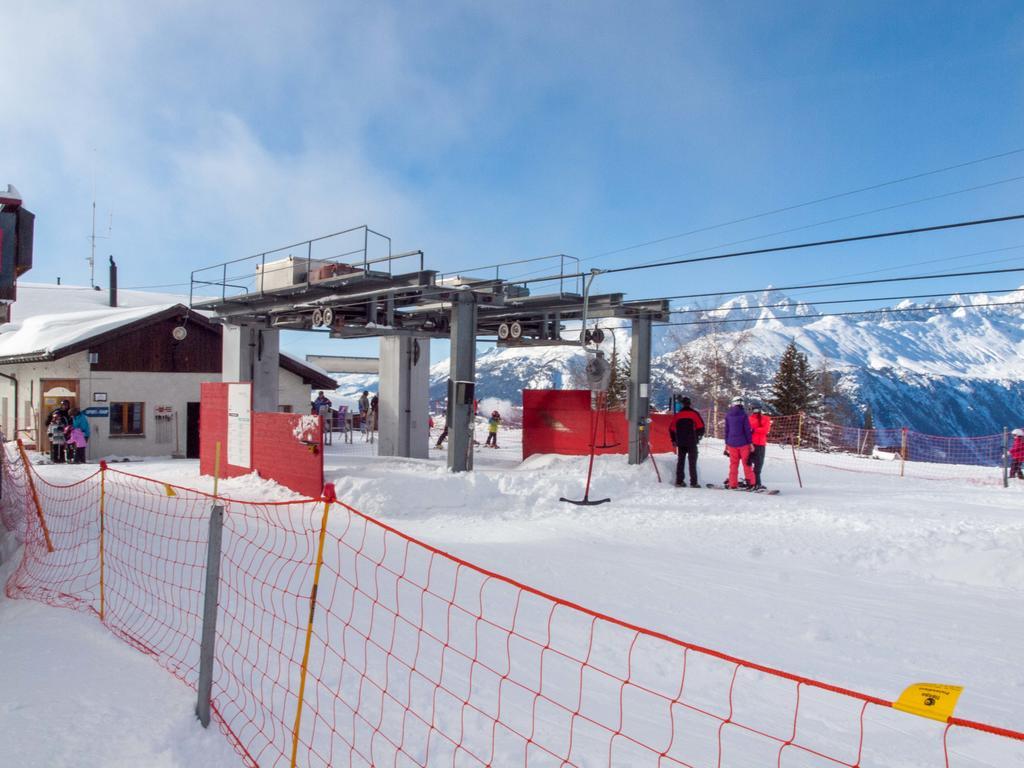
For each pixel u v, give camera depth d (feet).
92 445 73.26
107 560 25.00
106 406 74.08
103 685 14.48
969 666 16.67
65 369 73.05
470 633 18.12
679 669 16.17
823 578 24.99
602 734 12.72
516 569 25.32
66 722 12.85
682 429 50.47
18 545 30.89
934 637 18.67
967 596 22.74
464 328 51.39
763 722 13.55
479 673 15.46
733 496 45.98
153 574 23.02
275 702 13.62
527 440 67.21
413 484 41.22
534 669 15.88
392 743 12.04
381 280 48.98
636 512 39.27
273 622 18.47
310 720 12.90
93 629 17.88
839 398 198.08
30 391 78.28
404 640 17.40
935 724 13.50
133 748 12.00
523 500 42.22
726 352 187.73
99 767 11.45
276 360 68.59
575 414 64.28
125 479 53.83
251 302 60.23
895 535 30.91
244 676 14.85
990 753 12.37
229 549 26.68
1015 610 21.17
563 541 30.83
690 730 13.07
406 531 33.27
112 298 172.65
